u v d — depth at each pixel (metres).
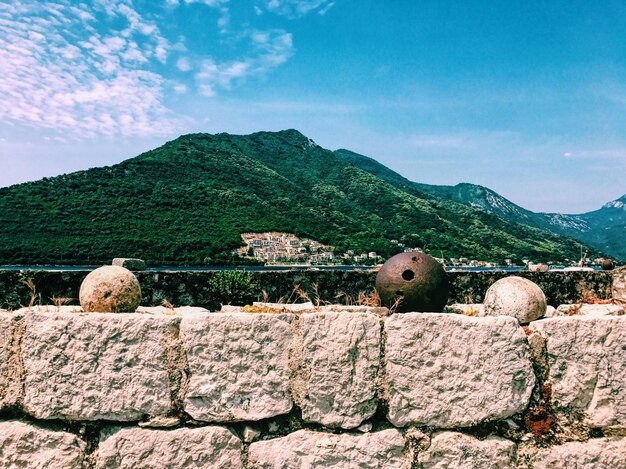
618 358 3.92
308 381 3.72
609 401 3.91
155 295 8.59
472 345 3.79
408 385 3.73
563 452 3.82
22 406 3.56
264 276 9.15
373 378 3.74
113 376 3.54
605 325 3.95
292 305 6.70
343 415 3.70
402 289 5.57
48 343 3.55
